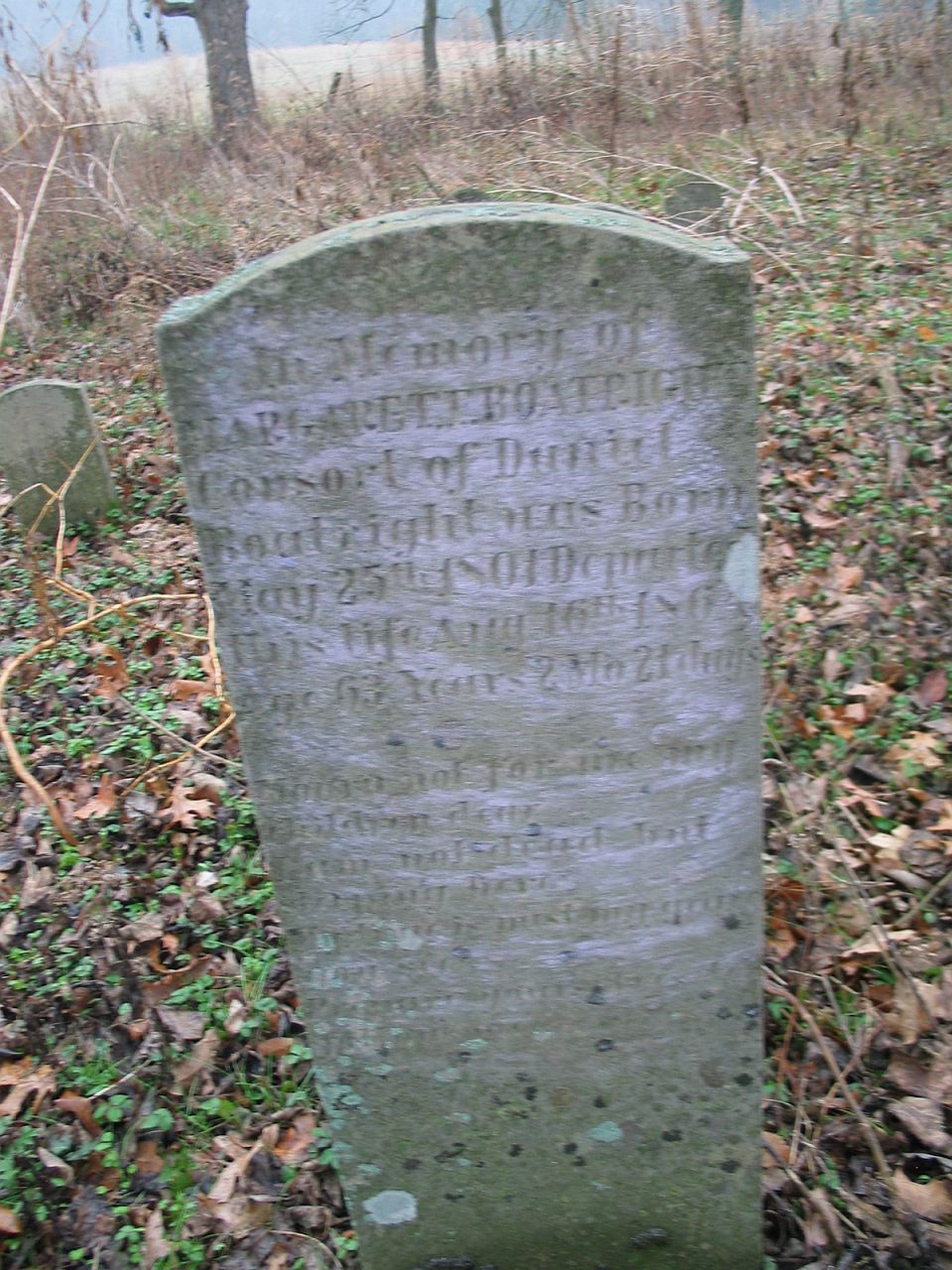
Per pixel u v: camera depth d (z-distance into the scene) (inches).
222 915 157.9
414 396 83.7
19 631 232.8
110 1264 120.1
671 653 93.3
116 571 255.3
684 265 79.8
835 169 455.8
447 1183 117.8
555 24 521.7
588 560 89.5
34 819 175.2
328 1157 130.1
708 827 100.8
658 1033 109.8
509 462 86.1
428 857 101.7
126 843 171.2
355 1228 119.8
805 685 191.3
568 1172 117.2
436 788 98.5
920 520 224.2
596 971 107.0
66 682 210.1
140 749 188.5
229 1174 127.0
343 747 96.7
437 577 90.0
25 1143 127.6
